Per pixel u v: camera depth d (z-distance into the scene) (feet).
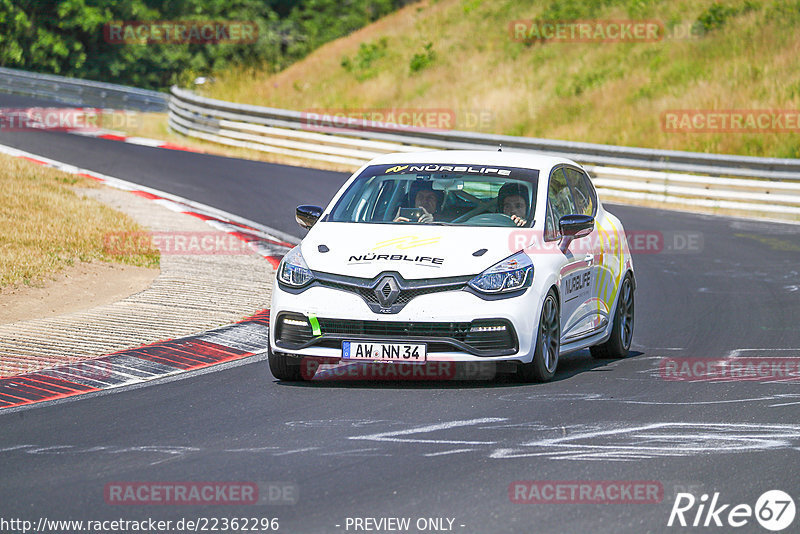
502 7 511.40
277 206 237.04
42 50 601.62
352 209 106.73
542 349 98.43
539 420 84.07
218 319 129.49
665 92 381.40
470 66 453.58
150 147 332.19
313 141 339.16
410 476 68.49
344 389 96.53
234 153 340.39
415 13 562.66
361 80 463.83
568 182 115.44
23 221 176.24
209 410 88.74
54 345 114.52
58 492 65.98
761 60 384.06
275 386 98.17
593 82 404.77
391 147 330.54
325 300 95.14
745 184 280.92
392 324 93.76
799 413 87.56
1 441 79.66
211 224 205.77
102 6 634.43
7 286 139.85
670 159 295.07
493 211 104.42
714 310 150.00
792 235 232.73
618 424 82.79
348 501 63.41
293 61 640.17
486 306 93.91
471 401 90.99
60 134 342.23
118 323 125.59
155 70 646.74
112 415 87.66
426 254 96.37
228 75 478.59
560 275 101.65
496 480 67.56
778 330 133.90
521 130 383.45
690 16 436.76
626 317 120.98
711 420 84.64
